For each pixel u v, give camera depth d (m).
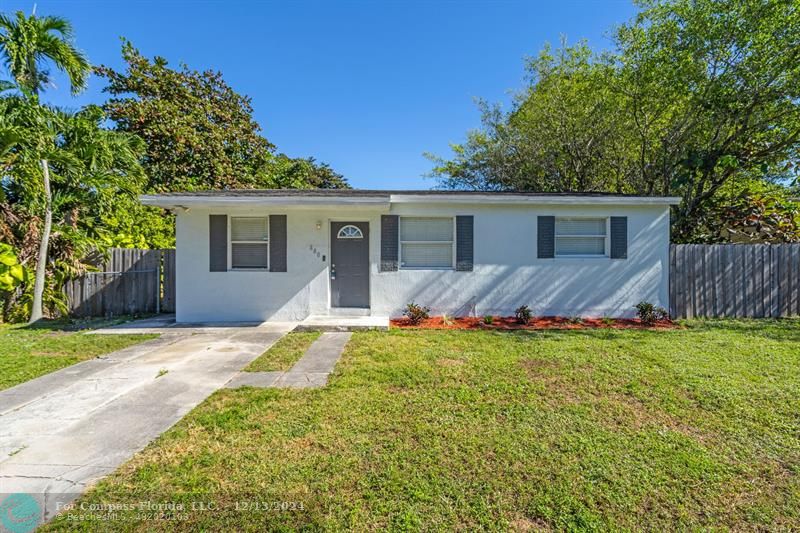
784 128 10.09
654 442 2.94
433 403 3.68
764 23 9.23
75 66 8.32
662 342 6.03
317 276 8.30
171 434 3.05
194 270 8.21
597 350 5.57
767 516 2.16
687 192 11.55
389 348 5.79
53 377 4.50
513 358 5.18
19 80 7.68
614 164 14.30
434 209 8.39
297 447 2.86
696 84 10.56
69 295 8.98
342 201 7.48
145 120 14.78
